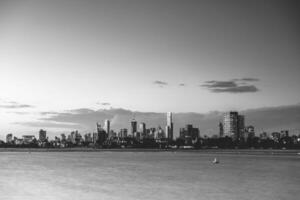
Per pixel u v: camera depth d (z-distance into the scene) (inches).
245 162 4180.6
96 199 1304.1
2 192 1437.0
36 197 1326.3
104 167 3149.6
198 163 3969.0
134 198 1328.7
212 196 1370.6
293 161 4441.4
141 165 3521.2
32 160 4805.6
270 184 1737.2
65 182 1830.7
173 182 1841.8
